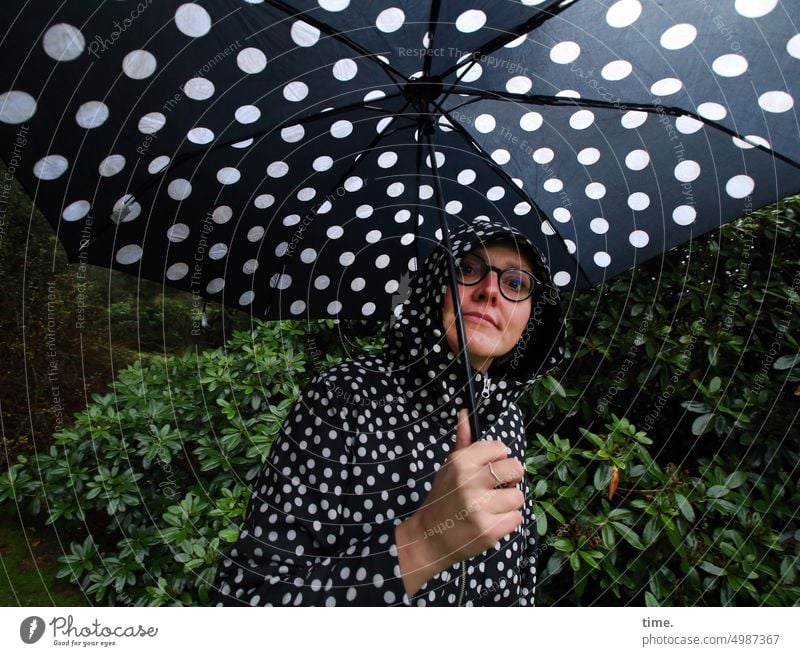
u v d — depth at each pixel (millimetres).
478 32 1096
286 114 1180
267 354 2396
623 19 1087
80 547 2092
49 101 954
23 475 2283
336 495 880
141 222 1184
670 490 1683
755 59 1098
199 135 1126
